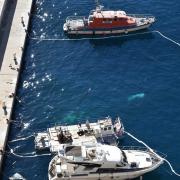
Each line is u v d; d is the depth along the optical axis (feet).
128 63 294.66
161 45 307.37
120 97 271.49
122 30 315.37
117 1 343.26
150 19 320.29
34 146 243.19
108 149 224.12
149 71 288.51
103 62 295.89
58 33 318.24
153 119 258.16
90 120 256.93
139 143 244.22
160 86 278.05
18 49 298.56
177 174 229.45
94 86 278.87
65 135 240.32
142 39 313.12
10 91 269.23
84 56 300.61
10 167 234.38
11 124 254.88
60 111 263.29
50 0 346.13
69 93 274.57
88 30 314.35
